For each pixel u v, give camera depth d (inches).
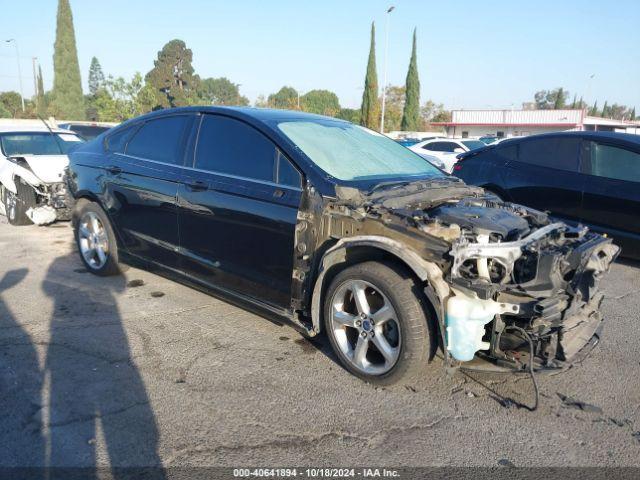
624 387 138.7
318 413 121.8
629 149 254.7
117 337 160.7
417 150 708.7
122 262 204.1
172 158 176.9
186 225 168.7
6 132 342.6
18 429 112.7
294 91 3875.5
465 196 157.6
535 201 285.6
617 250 150.2
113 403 123.7
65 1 1914.4
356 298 132.2
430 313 123.8
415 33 2017.7
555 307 116.6
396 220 125.3
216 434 113.0
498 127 2017.7
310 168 141.0
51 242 281.6
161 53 2566.4
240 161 156.8
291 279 142.6
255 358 148.6
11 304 186.5
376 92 1927.9
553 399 131.6
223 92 4082.2
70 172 221.0
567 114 1863.9
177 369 141.1
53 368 139.9
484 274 119.6
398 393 131.4
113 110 1569.9
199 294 201.6
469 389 134.6
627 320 188.5
